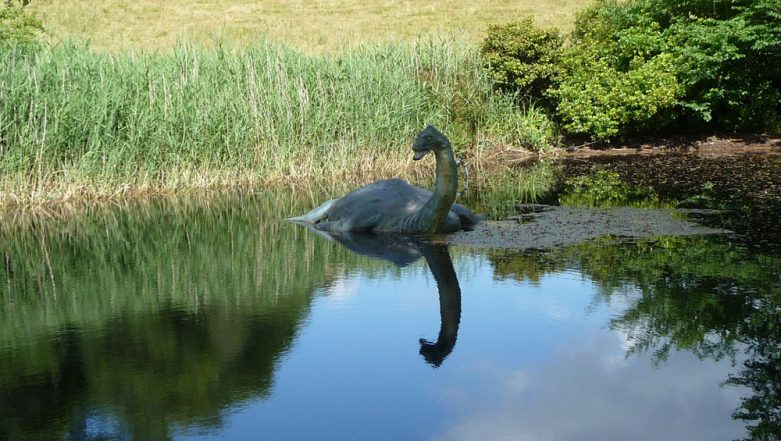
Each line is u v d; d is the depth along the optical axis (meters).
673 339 6.64
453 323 7.26
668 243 9.82
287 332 7.17
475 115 18.89
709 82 19.09
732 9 19.34
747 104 19.36
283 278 9.05
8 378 6.23
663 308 7.39
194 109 15.59
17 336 7.26
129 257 10.35
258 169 16.30
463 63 19.19
